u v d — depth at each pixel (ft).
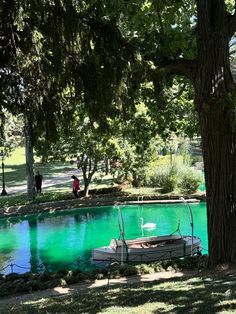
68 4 21.63
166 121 41.75
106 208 82.79
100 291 27.35
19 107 22.61
